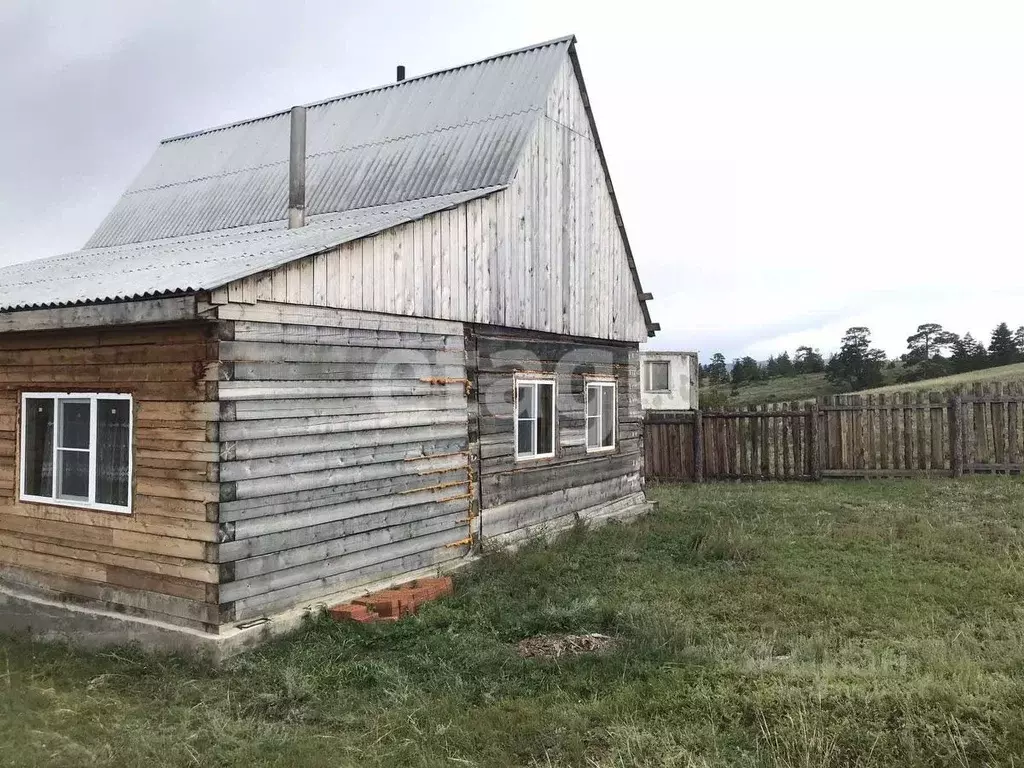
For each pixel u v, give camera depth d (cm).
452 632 759
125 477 780
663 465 2000
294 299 774
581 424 1348
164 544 739
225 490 707
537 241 1223
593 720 561
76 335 812
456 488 1019
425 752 518
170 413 736
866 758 483
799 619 791
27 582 854
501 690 620
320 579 809
